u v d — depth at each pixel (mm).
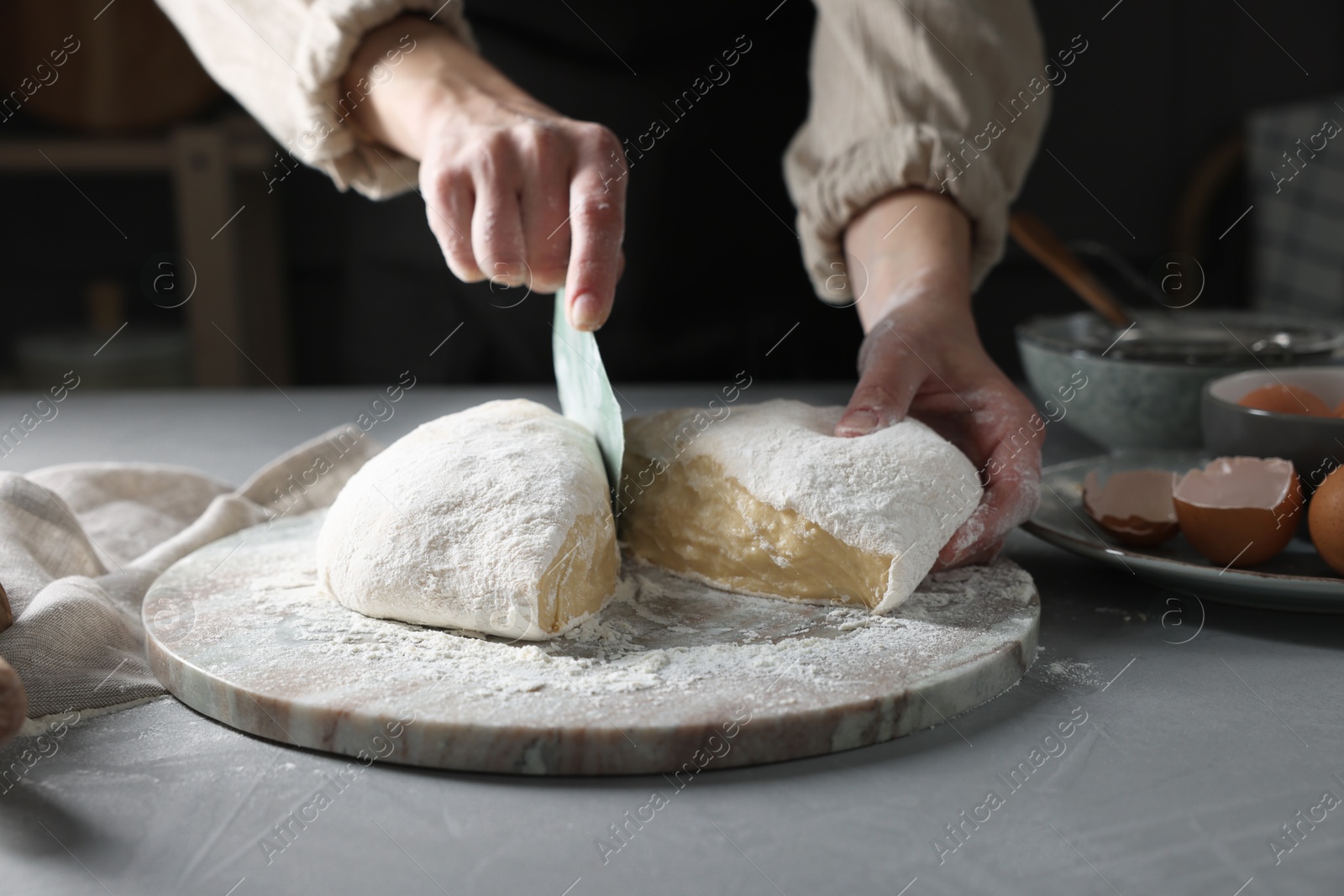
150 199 2963
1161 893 551
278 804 639
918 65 1275
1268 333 1312
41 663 752
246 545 1041
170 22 2600
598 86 1960
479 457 914
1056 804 633
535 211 983
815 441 946
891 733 714
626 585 956
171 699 782
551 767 668
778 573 920
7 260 2945
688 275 2037
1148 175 2857
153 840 604
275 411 1668
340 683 731
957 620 848
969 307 1167
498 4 1938
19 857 587
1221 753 688
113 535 1103
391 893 555
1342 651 846
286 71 1260
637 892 556
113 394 1791
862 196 1282
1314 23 2750
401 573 834
